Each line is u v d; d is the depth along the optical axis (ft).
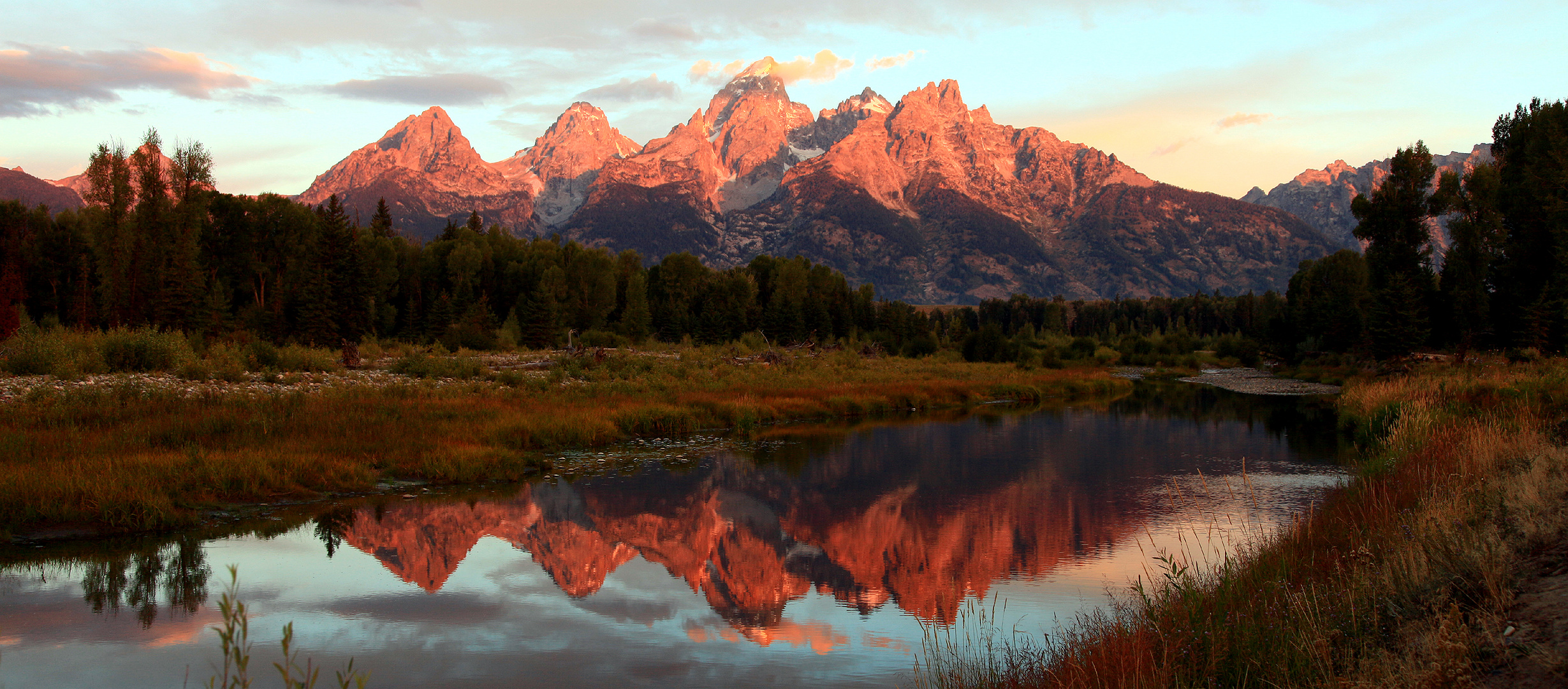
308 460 58.08
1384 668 18.39
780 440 89.15
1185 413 122.31
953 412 122.01
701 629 34.40
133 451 55.26
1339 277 249.96
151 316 179.73
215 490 51.72
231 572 11.43
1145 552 44.80
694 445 84.64
